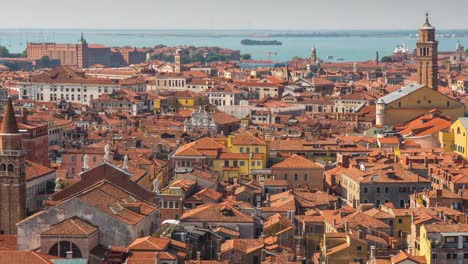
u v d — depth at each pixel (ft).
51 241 654.94
